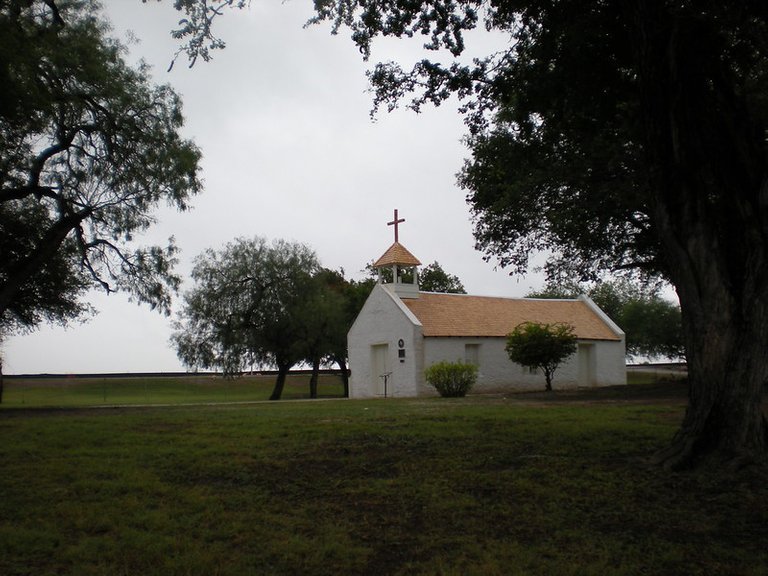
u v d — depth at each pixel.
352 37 12.45
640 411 15.65
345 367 51.84
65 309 27.42
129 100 23.88
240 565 6.03
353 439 11.55
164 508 7.74
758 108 14.14
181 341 44.94
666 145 9.02
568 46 11.23
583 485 8.23
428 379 27.95
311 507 7.73
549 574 5.75
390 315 33.44
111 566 6.02
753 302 8.36
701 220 8.76
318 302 45.38
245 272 44.84
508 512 7.39
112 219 25.98
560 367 36.50
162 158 24.81
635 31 9.45
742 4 8.91
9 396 50.19
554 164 20.72
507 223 25.42
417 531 6.91
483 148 21.64
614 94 11.62
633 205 19.88
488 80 12.59
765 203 8.20
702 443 8.52
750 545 6.33
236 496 8.20
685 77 8.89
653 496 7.72
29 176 23.25
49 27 19.97
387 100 12.84
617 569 5.84
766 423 8.62
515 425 12.97
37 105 18.48
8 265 24.16
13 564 6.10
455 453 10.17
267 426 13.47
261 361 45.84
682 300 8.91
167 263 27.94
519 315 37.41
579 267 27.31
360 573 5.93
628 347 56.44
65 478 9.17
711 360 8.52
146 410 19.70
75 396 50.47
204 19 11.36
